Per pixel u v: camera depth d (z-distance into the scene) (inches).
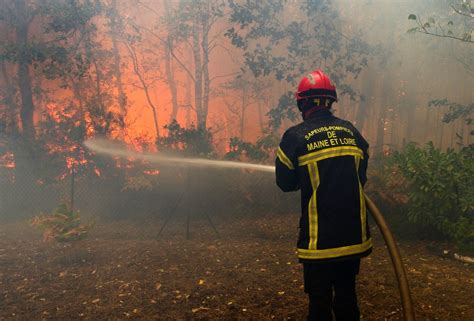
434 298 162.6
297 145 105.3
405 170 267.0
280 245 268.5
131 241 282.8
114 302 166.2
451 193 250.4
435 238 269.1
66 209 248.7
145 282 188.7
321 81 111.0
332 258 98.7
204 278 193.6
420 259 227.0
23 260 231.5
